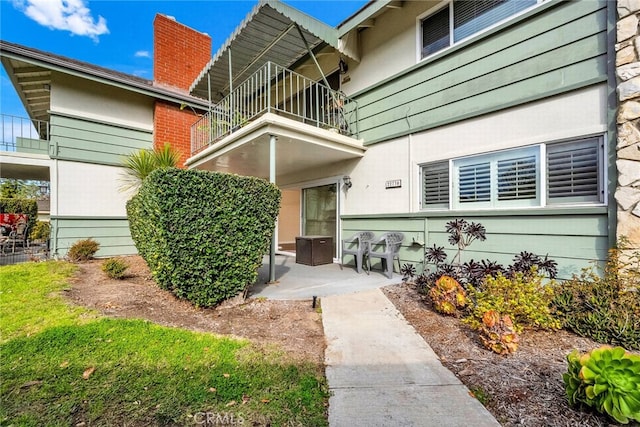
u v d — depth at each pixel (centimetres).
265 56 716
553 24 420
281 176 984
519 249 449
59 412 190
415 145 586
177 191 361
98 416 188
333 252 789
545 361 258
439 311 371
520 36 450
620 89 351
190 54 1080
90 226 856
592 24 389
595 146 388
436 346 291
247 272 415
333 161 760
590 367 186
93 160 862
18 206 1334
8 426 178
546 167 429
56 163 812
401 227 611
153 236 385
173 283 376
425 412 196
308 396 212
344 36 640
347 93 723
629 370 179
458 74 521
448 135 536
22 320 328
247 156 707
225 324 346
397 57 618
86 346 269
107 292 457
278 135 539
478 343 294
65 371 233
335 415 194
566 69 408
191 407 198
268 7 536
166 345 276
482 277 395
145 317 355
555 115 417
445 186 545
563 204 413
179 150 960
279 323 352
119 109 909
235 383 224
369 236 658
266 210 435
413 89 589
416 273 579
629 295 301
